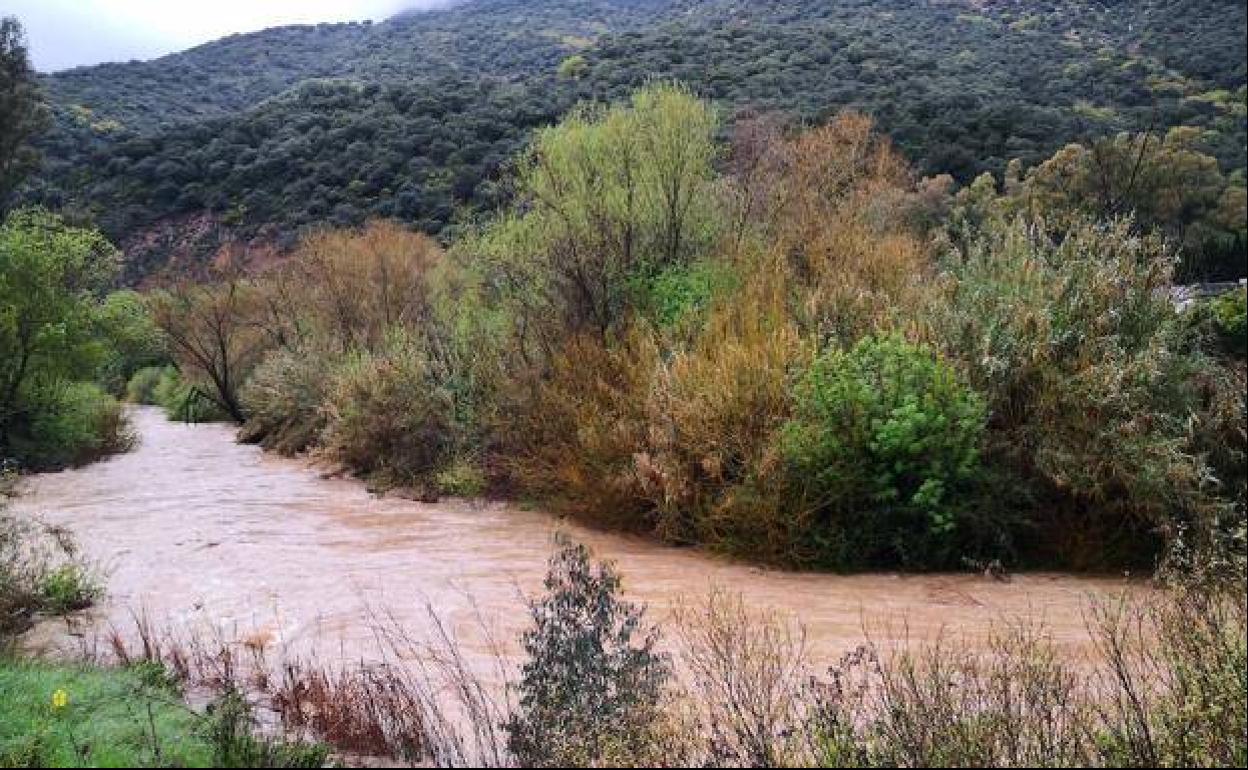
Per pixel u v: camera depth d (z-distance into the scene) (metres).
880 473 9.16
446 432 14.84
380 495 14.50
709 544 9.88
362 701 5.19
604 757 3.88
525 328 14.70
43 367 20.50
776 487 9.25
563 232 14.67
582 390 12.41
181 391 38.00
